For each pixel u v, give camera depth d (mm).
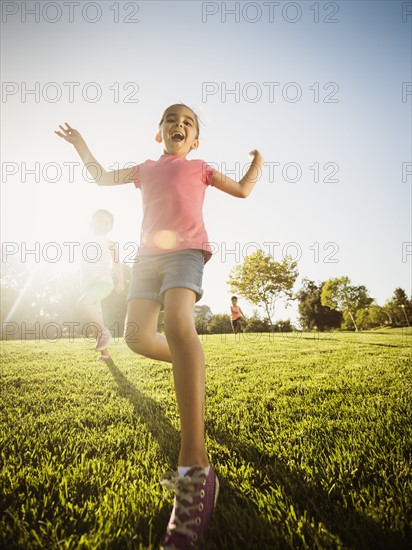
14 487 1395
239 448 1790
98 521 1163
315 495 1303
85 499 1342
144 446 1855
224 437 1956
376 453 1609
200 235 1704
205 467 1251
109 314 21781
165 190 1771
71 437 1983
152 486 1392
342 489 1333
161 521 1196
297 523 1122
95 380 3670
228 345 7645
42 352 6203
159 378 3795
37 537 1065
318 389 3027
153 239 1699
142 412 2500
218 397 2879
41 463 1633
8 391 3178
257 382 3445
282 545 1041
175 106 2146
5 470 1524
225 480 1454
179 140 2096
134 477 1513
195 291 1568
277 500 1273
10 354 5898
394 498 1234
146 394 3061
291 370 4121
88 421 2307
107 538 1078
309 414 2334
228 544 1069
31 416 2420
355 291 33688
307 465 1536
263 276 23922
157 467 1586
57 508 1237
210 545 1064
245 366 4508
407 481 1338
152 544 1061
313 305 44125
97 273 5082
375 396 2732
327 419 2182
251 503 1284
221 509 1251
